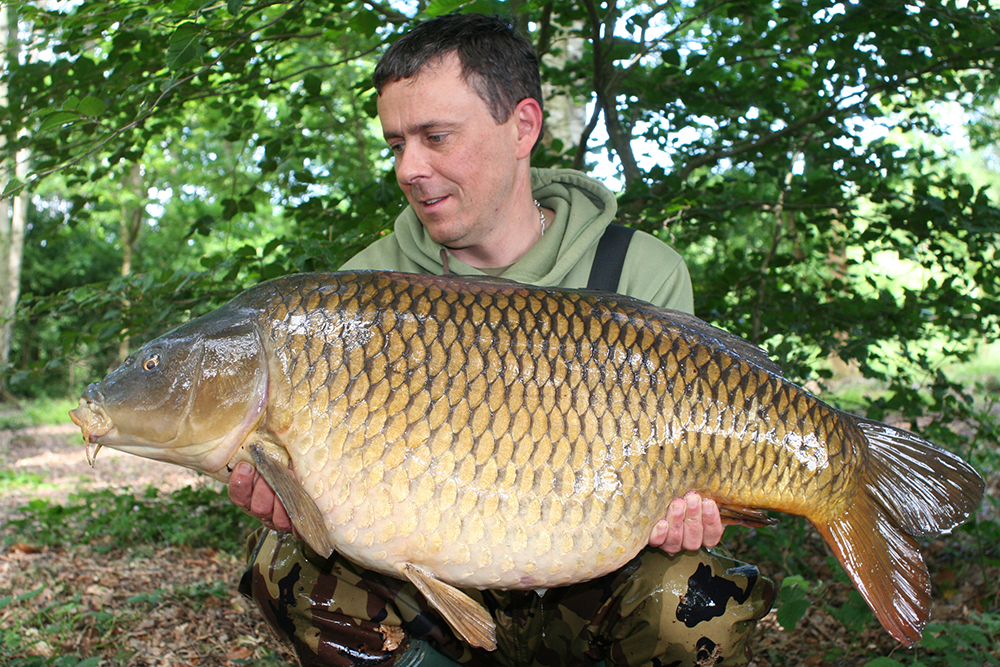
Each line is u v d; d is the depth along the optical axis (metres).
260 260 3.43
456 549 1.55
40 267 18.81
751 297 4.15
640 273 2.11
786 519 3.88
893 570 1.74
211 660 3.00
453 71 1.86
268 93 3.91
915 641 1.72
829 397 4.14
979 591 3.59
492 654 2.09
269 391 1.56
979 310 3.99
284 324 1.58
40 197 15.37
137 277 3.49
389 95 1.89
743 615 1.90
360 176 5.62
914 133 6.68
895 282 5.13
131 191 10.49
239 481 1.64
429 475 1.54
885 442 1.77
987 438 4.14
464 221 1.98
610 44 3.85
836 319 4.02
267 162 3.73
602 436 1.59
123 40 3.29
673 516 1.65
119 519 4.82
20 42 3.40
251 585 1.98
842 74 3.95
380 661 1.94
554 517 1.57
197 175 11.17
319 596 1.90
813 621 3.34
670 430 1.62
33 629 3.12
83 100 2.44
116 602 3.59
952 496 1.75
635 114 4.38
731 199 4.11
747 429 1.65
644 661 1.91
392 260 2.31
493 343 1.57
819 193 3.91
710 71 4.09
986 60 3.79
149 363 1.59
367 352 1.55
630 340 1.63
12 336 17.52
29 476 8.01
